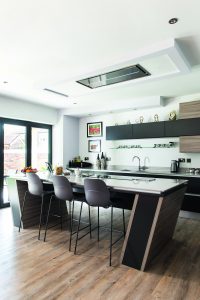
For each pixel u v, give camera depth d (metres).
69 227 3.57
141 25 2.06
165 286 1.99
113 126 5.48
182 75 3.19
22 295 1.86
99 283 2.03
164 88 4.16
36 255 2.59
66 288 1.95
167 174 4.33
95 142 6.18
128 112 5.56
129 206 3.04
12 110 4.86
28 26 2.08
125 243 2.38
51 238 3.11
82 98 4.88
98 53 2.65
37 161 5.71
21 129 5.33
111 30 2.14
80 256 2.56
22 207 3.54
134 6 1.80
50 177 3.33
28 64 2.97
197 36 2.23
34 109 5.39
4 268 2.30
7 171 4.95
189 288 1.96
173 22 2.00
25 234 3.26
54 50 2.57
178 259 2.50
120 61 2.56
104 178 3.16
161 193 2.14
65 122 6.09
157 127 4.77
